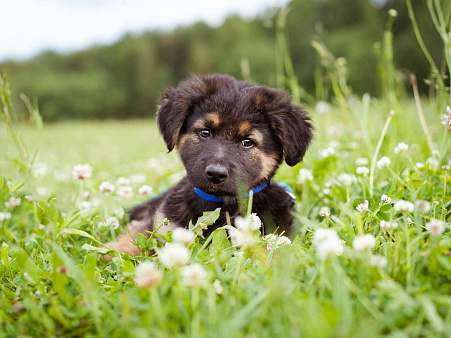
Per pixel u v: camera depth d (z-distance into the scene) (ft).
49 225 2.06
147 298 1.18
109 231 2.22
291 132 2.02
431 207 1.75
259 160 1.97
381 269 1.22
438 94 2.43
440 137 2.32
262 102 2.02
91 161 4.81
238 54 22.17
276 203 2.00
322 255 1.16
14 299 1.33
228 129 1.95
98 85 25.13
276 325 1.05
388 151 2.48
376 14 19.63
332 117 3.71
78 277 1.21
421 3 16.75
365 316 1.13
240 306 1.16
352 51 17.33
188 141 2.02
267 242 1.57
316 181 2.42
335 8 21.99
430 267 1.24
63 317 1.16
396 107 2.65
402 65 15.75
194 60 25.76
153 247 1.60
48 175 3.21
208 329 1.04
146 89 25.93
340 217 1.84
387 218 1.71
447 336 1.02
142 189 2.20
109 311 1.16
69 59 27.99
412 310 1.08
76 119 23.66
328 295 1.20
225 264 1.43
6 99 2.07
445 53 2.44
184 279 1.15
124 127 13.23
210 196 1.93
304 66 19.85
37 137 8.19
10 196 2.30
